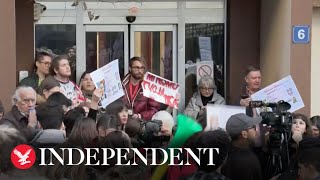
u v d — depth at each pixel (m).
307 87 8.02
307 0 8.00
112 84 7.12
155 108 7.99
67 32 9.52
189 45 9.66
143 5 9.58
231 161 5.15
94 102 6.53
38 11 9.38
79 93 7.47
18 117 5.84
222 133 4.84
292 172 5.23
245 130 5.39
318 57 9.41
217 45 9.70
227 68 9.65
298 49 8.01
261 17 9.47
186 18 9.64
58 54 9.51
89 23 9.54
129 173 5.25
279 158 5.95
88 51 9.56
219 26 9.70
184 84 9.62
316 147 4.98
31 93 5.89
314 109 9.46
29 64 9.29
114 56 9.62
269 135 5.99
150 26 9.63
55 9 9.45
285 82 7.18
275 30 8.70
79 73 9.53
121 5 9.55
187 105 8.73
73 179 5.16
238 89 9.55
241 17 9.57
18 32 9.28
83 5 9.49
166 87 8.00
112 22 9.57
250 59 9.59
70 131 5.57
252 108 6.60
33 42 9.37
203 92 8.40
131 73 8.05
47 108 5.71
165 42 9.66
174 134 5.61
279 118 6.02
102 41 9.59
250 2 9.56
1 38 7.52
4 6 7.51
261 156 5.98
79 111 5.77
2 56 7.52
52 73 7.34
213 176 4.46
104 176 5.21
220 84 9.70
